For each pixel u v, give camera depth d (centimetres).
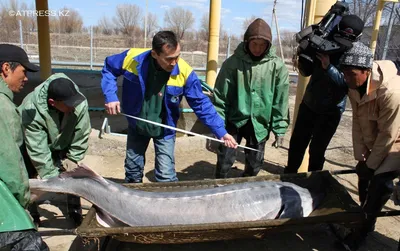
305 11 455
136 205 325
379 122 316
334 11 361
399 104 297
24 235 243
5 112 237
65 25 3253
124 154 585
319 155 436
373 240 387
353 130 358
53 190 313
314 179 382
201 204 334
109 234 280
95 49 2350
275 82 420
